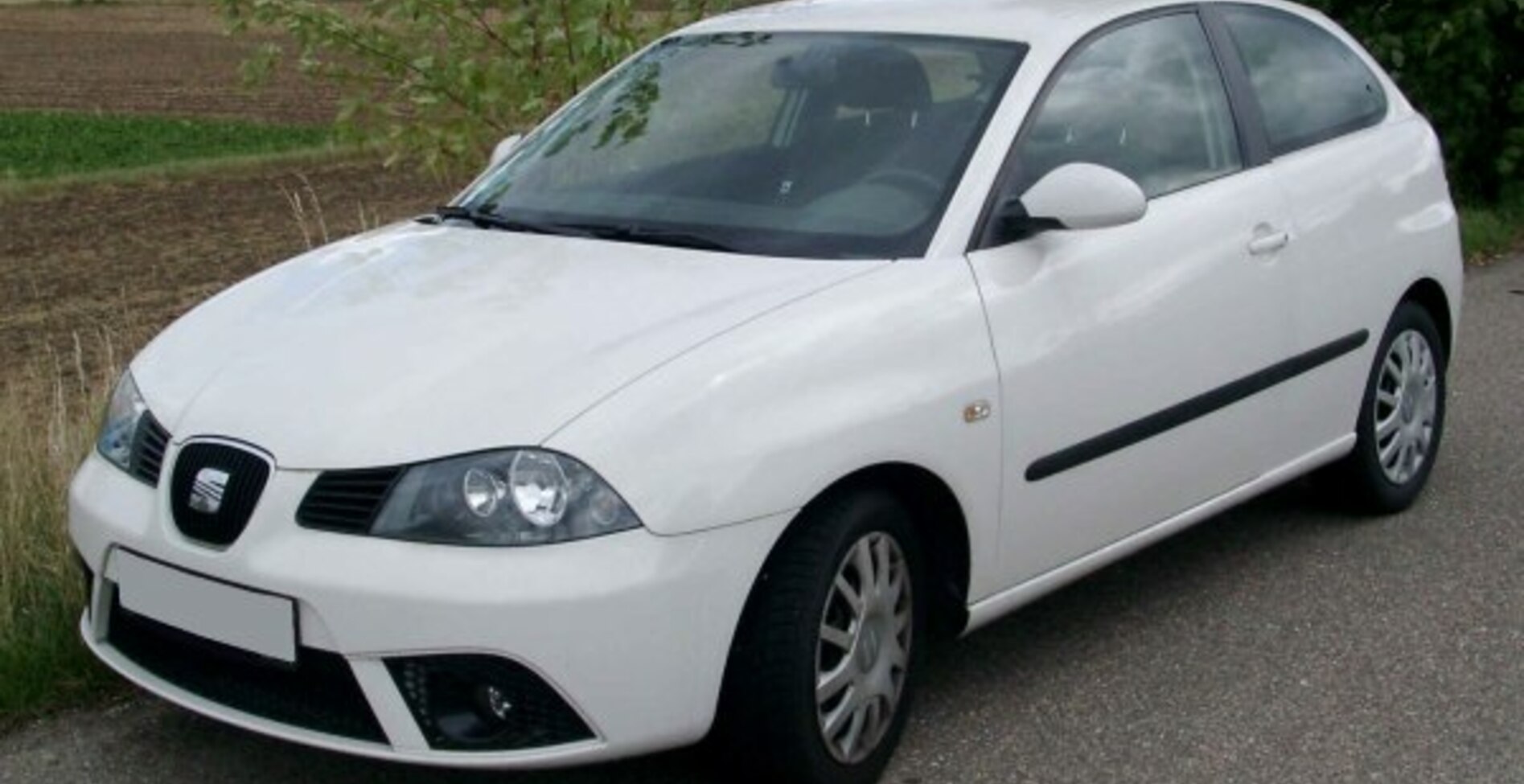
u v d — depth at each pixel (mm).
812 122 5273
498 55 8453
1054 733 4898
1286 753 4781
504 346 4297
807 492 4195
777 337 4312
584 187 5387
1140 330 5160
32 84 40156
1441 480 7090
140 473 4430
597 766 4641
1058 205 4785
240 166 22359
